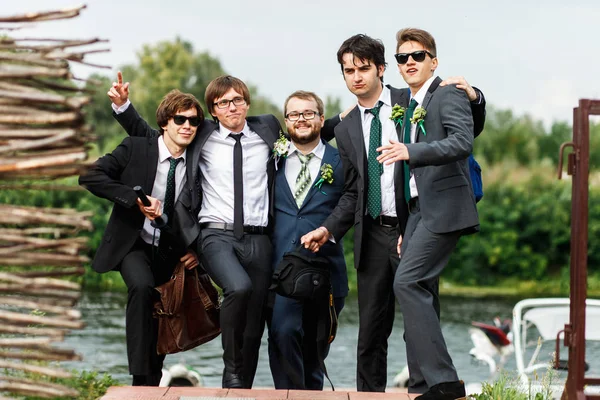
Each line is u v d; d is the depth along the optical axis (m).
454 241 5.62
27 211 3.72
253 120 6.63
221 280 6.13
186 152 6.40
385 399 5.54
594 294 26.41
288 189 6.69
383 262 6.43
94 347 13.23
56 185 3.82
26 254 3.72
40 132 3.70
